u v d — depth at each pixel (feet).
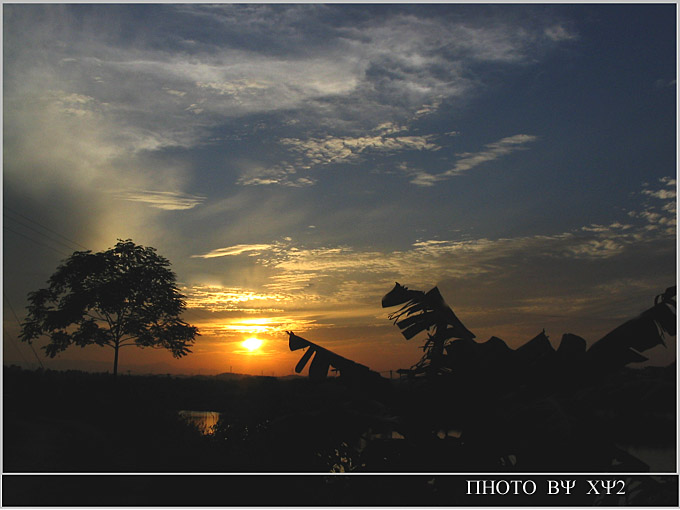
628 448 13.84
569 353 16.52
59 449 41.24
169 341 114.83
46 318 105.60
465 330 19.31
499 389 16.98
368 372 18.83
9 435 45.65
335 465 20.10
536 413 14.12
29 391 76.02
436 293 20.81
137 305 112.98
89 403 80.02
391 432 18.72
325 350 19.62
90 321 109.50
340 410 18.13
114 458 36.86
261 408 35.63
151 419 69.67
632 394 13.94
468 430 16.69
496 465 15.74
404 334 19.93
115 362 108.88
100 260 110.52
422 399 17.76
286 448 18.44
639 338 16.05
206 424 62.75
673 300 16.51
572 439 12.96
